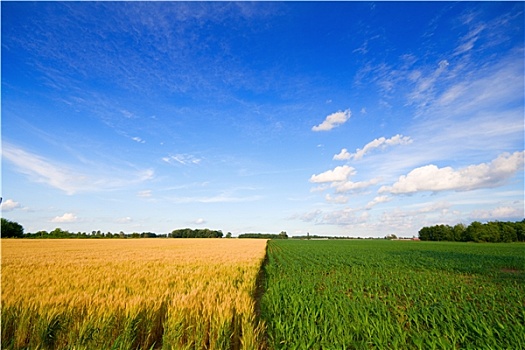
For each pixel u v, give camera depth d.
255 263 22.11
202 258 26.39
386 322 7.91
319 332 7.41
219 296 10.30
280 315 8.45
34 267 18.50
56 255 29.44
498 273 22.72
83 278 13.52
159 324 8.87
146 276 14.86
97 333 7.43
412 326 8.66
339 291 13.86
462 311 9.66
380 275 21.39
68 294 9.59
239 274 16.48
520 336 7.27
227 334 7.50
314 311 8.91
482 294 13.34
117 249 41.41
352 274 21.33
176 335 7.35
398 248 58.72
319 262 28.89
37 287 11.20
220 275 15.97
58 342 8.05
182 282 13.02
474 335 7.74
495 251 49.69
